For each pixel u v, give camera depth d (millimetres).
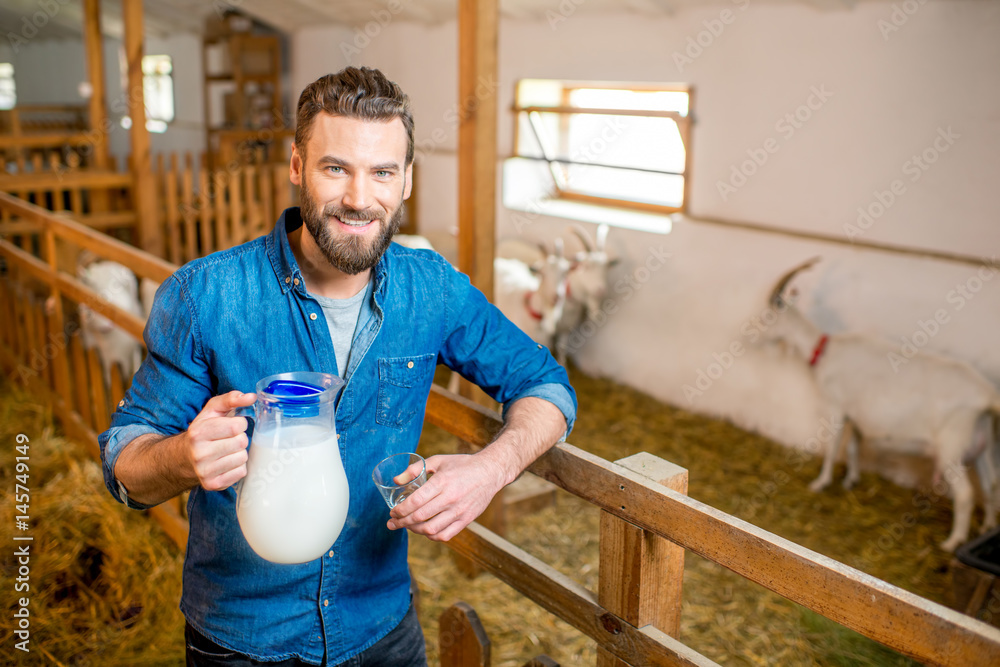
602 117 5707
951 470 3678
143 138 6492
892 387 3902
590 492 1425
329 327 1331
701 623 3000
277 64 8281
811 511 3924
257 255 1303
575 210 5863
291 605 1361
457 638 1849
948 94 3732
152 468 1116
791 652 2830
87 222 6578
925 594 3242
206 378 1306
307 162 1182
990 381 3730
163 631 2607
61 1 10227
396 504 1187
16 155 7480
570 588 1519
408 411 1408
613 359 5684
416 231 7121
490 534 1726
